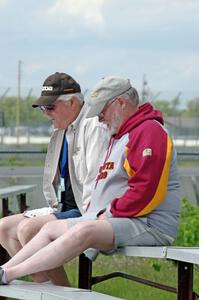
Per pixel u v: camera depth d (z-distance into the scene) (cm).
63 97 771
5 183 1648
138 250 654
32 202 1328
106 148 751
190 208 1091
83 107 776
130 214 668
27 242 723
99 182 697
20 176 1694
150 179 661
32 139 3303
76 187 779
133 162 671
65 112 773
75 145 773
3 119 2377
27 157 2023
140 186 662
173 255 624
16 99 3241
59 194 793
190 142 3306
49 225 682
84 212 746
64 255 650
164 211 679
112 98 689
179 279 630
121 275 733
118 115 689
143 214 670
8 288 644
